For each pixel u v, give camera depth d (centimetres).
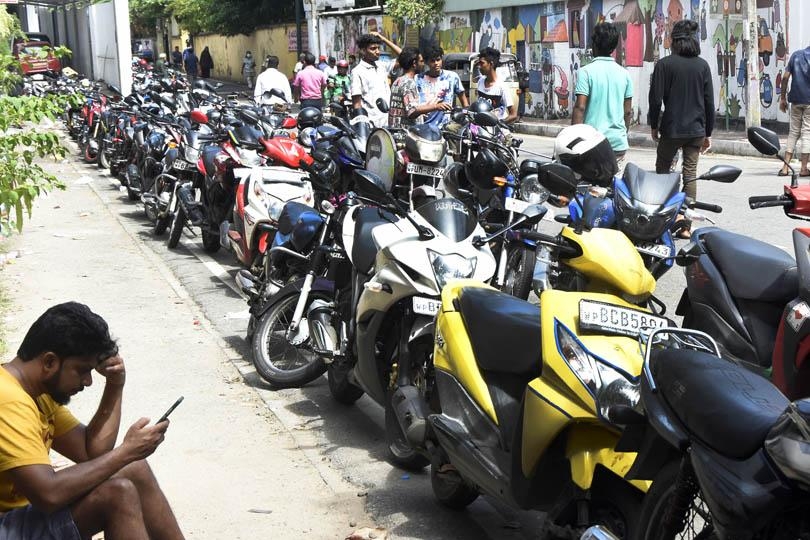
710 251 596
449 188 862
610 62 959
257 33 5150
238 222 905
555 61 2761
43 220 1330
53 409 359
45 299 891
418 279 508
